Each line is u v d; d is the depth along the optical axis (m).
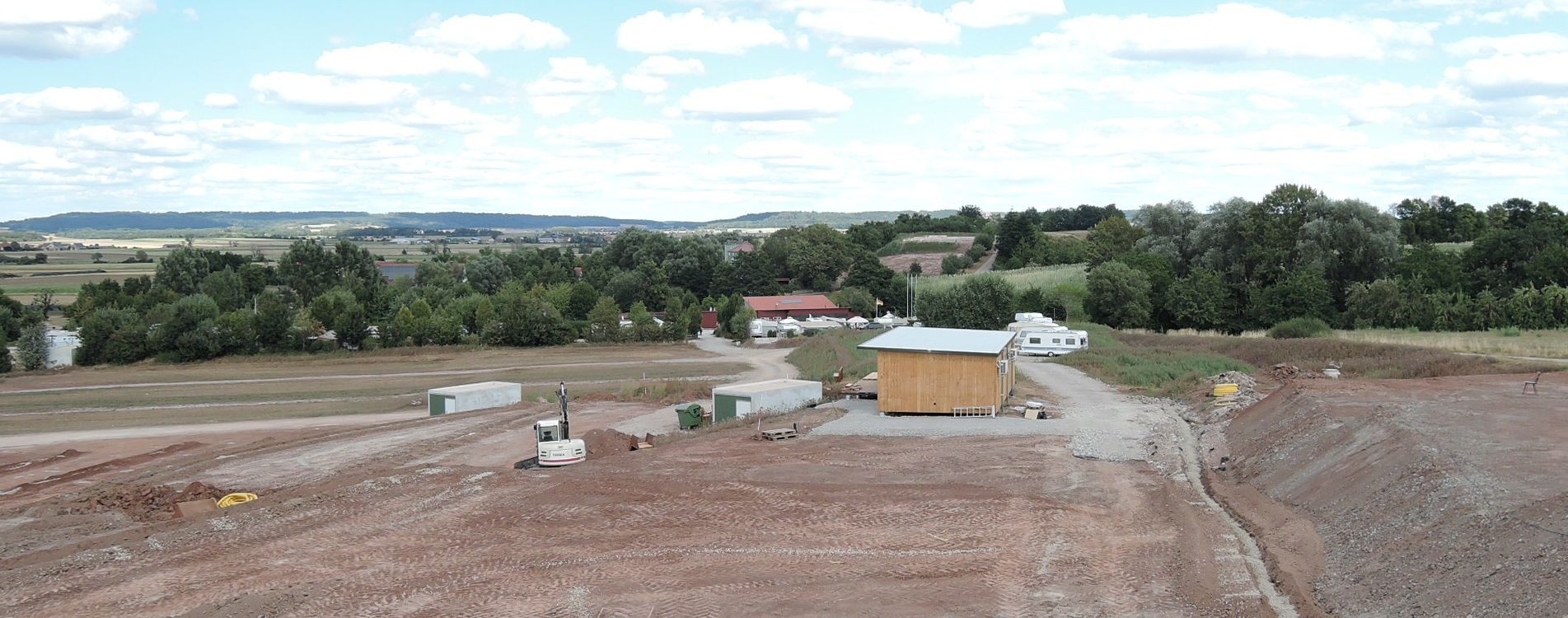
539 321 119.75
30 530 33.38
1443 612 18.25
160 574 26.39
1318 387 40.41
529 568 25.84
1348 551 22.95
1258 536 25.86
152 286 159.88
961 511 29.59
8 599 24.61
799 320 146.62
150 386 84.56
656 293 166.12
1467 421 31.03
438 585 24.72
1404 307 81.75
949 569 24.34
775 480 35.00
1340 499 26.66
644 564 25.72
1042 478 34.09
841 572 24.48
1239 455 36.09
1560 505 20.22
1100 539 26.47
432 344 115.44
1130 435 41.97
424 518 31.38
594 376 89.06
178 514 34.94
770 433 43.81
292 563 27.02
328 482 38.81
